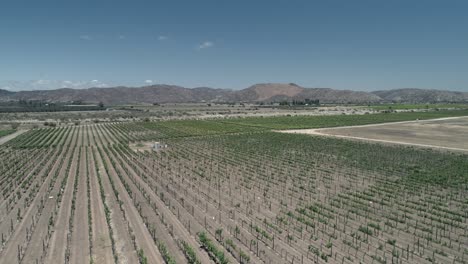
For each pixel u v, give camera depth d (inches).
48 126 6948.8
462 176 2527.1
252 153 3592.5
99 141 4712.1
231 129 5841.5
